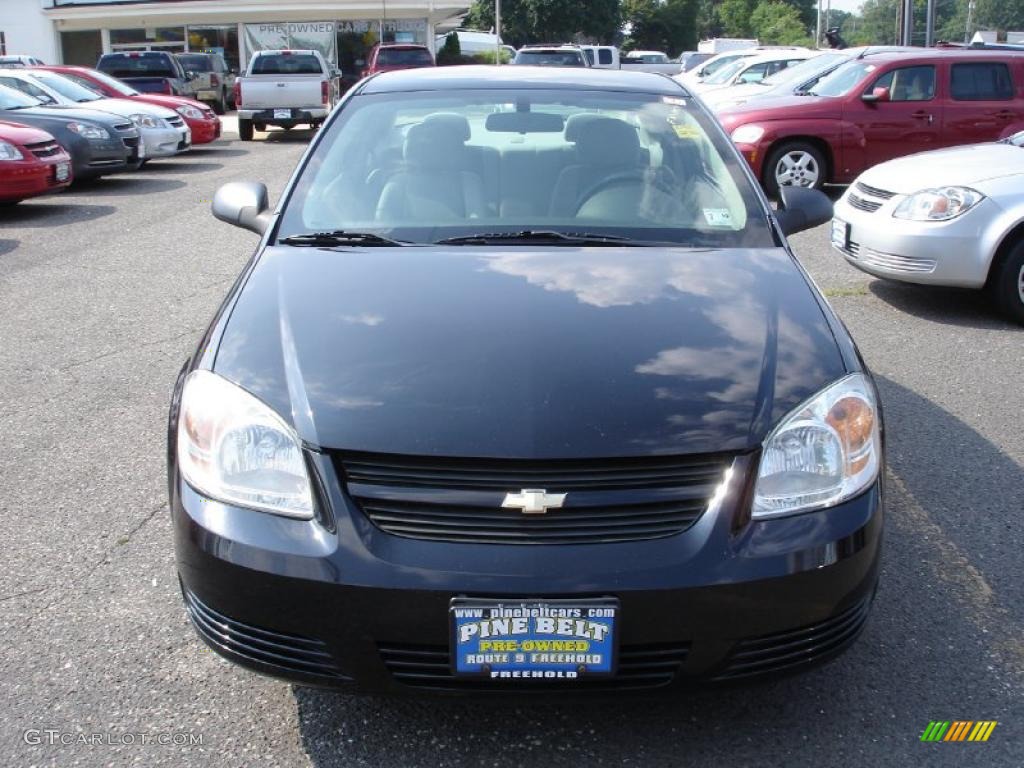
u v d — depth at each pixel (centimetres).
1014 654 305
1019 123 1175
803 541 243
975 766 258
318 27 3203
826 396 262
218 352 276
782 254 338
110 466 443
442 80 427
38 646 309
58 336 637
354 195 367
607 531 239
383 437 244
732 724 274
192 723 275
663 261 326
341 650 241
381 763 260
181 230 998
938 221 650
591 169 379
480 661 236
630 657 240
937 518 393
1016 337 633
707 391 257
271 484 247
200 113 1805
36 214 1106
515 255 327
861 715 277
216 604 251
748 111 1200
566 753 263
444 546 237
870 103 1165
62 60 3372
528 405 249
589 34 6253
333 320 284
